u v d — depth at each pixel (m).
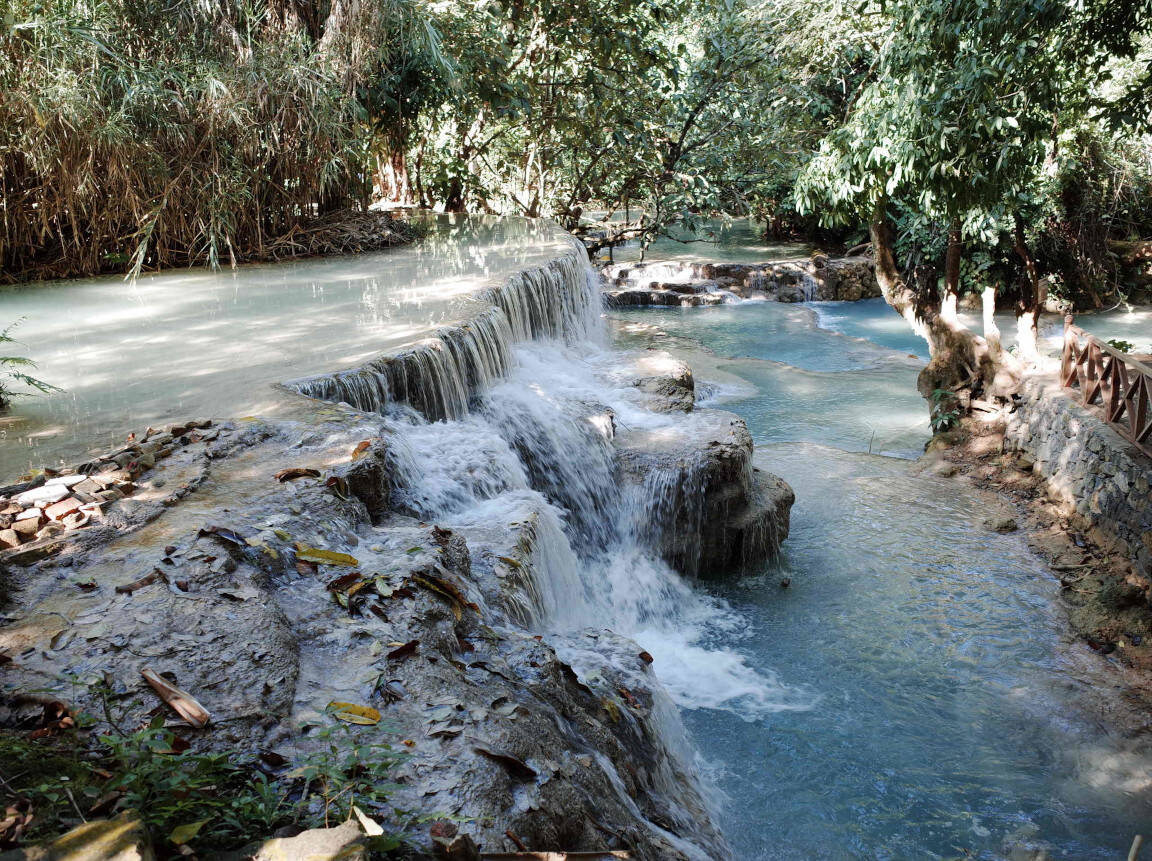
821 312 22.33
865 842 5.91
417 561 4.73
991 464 11.95
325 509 5.05
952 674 7.74
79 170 10.48
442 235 14.34
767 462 12.23
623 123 17.61
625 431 9.70
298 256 12.62
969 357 13.22
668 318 21.20
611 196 20.67
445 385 8.15
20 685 3.31
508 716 3.69
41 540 4.36
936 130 10.77
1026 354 12.95
